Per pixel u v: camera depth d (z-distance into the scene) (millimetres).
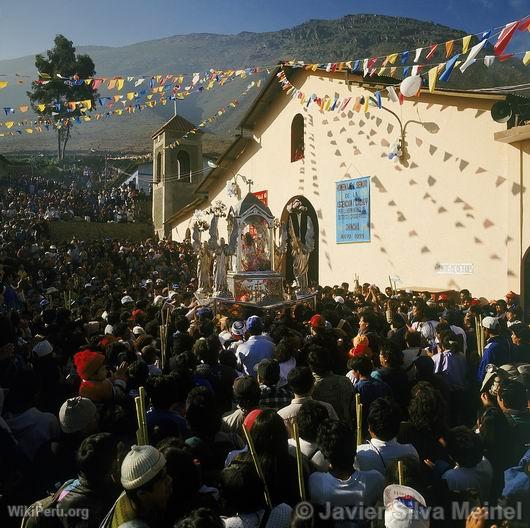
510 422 4180
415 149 14523
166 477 2701
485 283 12703
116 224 33500
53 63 54406
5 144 88062
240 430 4480
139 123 113125
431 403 4051
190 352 5801
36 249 23781
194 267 25797
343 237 17391
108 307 11188
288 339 6125
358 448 3777
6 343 5324
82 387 4590
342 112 17250
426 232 14266
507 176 12141
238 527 2928
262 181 21922
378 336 6590
